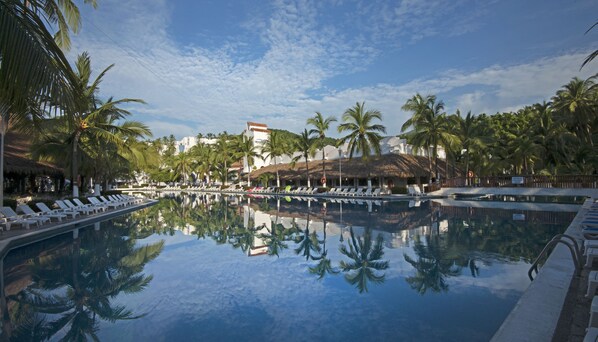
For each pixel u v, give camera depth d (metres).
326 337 4.68
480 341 4.48
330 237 12.44
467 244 10.55
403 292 6.41
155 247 11.13
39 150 22.62
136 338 4.79
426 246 10.36
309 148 42.78
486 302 5.82
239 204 29.98
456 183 34.34
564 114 36.16
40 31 6.15
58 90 6.19
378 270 7.91
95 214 19.33
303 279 7.41
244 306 5.91
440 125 33.34
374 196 31.86
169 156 88.75
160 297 6.41
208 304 6.03
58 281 7.54
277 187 48.94
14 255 10.11
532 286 5.63
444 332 4.75
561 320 4.40
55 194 30.70
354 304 5.88
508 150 38.66
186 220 18.67
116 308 5.91
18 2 6.16
